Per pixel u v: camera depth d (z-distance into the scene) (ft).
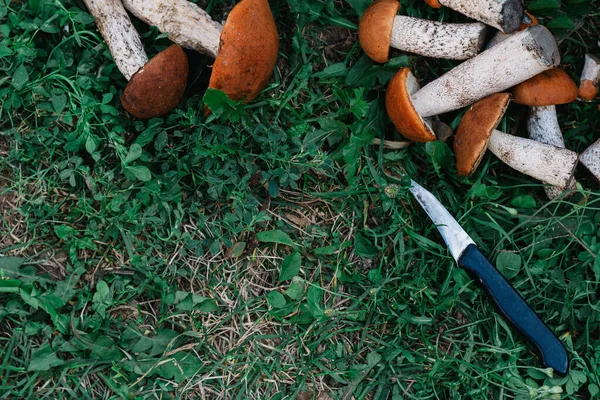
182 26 1.96
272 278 2.10
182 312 2.05
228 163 2.06
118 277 2.02
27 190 2.02
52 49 2.05
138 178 2.00
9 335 1.97
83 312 1.99
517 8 1.93
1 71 2.02
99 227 2.03
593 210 2.12
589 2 2.14
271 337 2.06
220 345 2.06
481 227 2.14
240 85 1.91
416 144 2.13
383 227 2.13
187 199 2.08
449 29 2.00
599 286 2.13
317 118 2.10
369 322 2.08
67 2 2.04
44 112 2.03
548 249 2.11
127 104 1.93
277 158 2.05
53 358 1.94
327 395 2.07
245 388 2.02
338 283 2.12
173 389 2.01
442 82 2.02
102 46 2.03
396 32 2.03
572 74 2.14
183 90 1.96
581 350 2.10
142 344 2.00
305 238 2.11
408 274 2.10
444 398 2.09
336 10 2.12
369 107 2.10
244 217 2.04
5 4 1.99
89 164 2.05
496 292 2.04
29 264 2.00
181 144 2.05
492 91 2.01
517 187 2.15
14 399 1.93
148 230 2.06
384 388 2.08
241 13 1.85
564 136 2.18
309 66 2.10
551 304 2.12
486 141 1.97
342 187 2.14
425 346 2.08
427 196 2.08
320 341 2.06
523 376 2.09
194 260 2.07
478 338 2.12
